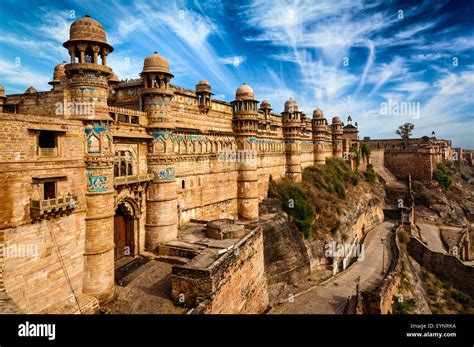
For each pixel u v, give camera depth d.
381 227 66.62
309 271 41.84
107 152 20.73
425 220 75.50
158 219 27.89
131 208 27.14
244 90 41.25
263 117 50.53
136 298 20.33
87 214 19.94
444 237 62.19
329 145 81.62
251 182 41.72
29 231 16.08
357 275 39.62
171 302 19.72
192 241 28.00
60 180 18.00
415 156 95.50
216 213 38.19
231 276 22.36
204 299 18.56
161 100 27.92
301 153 64.56
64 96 19.61
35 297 16.38
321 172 65.56
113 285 20.95
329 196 58.31
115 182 23.78
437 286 47.41
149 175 27.45
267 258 37.28
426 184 90.75
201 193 35.53
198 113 35.06
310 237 48.03
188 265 20.08
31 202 16.09
